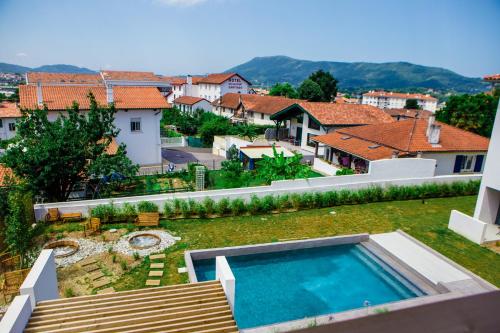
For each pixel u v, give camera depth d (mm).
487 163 18766
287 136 53844
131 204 19500
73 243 16047
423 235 18531
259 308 12992
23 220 13406
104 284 13023
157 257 15211
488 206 19375
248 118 66875
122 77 82562
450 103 50375
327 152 35344
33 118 21906
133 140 34469
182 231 18203
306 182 23281
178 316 8922
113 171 23078
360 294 14086
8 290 11750
